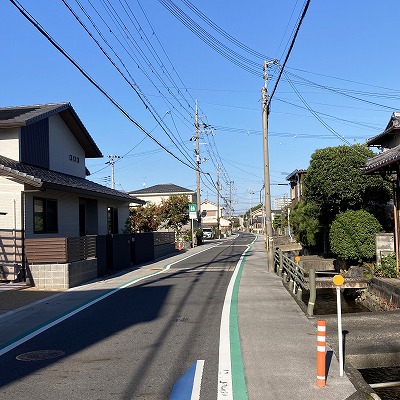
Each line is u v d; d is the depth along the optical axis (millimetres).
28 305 10711
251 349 6797
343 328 8102
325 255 22328
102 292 12594
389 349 6734
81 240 14664
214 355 6512
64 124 19422
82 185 17375
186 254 27875
